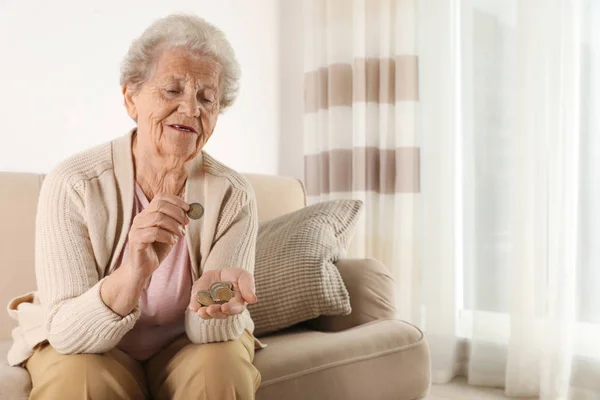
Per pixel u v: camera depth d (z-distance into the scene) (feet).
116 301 3.43
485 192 8.35
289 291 5.43
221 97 4.27
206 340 3.81
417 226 8.85
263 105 9.80
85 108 7.43
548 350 7.63
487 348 8.39
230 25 9.20
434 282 8.71
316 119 9.71
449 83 8.62
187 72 3.91
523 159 7.86
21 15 6.84
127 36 7.86
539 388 7.88
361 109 9.12
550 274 7.64
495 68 8.25
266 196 7.10
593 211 7.39
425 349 5.15
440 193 8.67
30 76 6.92
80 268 3.70
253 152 9.65
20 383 3.61
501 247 8.29
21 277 5.53
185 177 4.25
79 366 3.43
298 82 10.19
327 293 5.39
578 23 7.43
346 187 9.43
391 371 4.89
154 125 3.92
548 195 7.68
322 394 4.45
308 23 9.67
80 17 7.37
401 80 8.84
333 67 9.36
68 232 3.77
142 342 4.16
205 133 4.07
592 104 7.37
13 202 5.59
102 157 4.07
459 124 8.80
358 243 9.09
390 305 5.71
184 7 8.52
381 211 9.10
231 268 3.79
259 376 3.93
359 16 9.11
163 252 3.58
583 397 7.44
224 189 4.30
